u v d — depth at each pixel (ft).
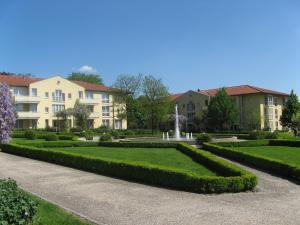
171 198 40.29
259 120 235.81
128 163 54.08
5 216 24.00
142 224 30.50
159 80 215.72
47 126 209.26
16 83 211.82
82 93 240.12
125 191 44.50
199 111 262.47
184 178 45.06
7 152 93.40
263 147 99.14
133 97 220.02
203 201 38.68
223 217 32.22
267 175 56.59
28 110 216.13
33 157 81.05
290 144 103.86
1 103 80.28
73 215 32.83
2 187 28.55
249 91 245.24
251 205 36.76
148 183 49.80
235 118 226.79
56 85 227.20
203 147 93.50
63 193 43.60
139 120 254.27
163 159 70.33
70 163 67.72
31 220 26.55
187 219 31.73
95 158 61.21
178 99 277.44
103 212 34.50
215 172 55.21
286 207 35.91
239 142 101.30
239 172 47.29
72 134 159.33
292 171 53.98
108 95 255.91
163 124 262.26
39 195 42.42
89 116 226.38
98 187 47.24
